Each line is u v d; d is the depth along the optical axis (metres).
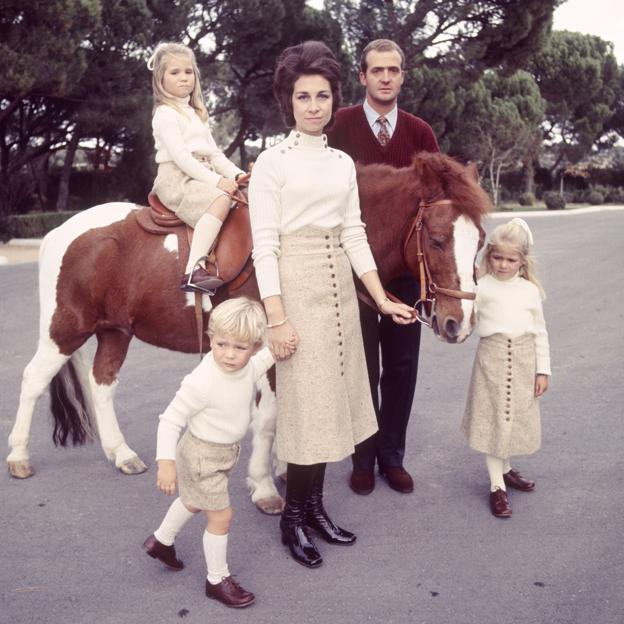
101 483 3.54
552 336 6.64
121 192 21.95
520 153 36.62
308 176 2.55
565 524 3.07
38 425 4.37
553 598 2.51
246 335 2.32
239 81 24.56
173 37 19.41
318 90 2.48
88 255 3.44
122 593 2.58
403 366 3.38
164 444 2.37
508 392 3.18
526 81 38.47
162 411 4.59
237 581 2.66
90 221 3.52
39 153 19.31
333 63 2.51
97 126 17.61
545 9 20.92
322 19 22.39
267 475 3.29
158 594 2.58
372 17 21.62
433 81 26.02
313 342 2.57
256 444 3.23
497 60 22.61
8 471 3.66
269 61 22.75
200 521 3.15
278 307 2.53
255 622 2.40
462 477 3.60
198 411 2.42
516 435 3.21
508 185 45.22
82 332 3.55
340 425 2.63
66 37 14.40
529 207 37.44
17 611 2.46
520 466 3.68
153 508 3.27
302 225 2.58
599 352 5.97
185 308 3.33
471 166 2.82
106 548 2.91
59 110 18.25
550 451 3.87
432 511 3.23
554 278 10.31
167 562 2.70
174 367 5.66
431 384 5.20
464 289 2.63
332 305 2.61
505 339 3.20
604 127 54.75
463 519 3.14
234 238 3.11
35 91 15.50
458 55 21.45
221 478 2.48
